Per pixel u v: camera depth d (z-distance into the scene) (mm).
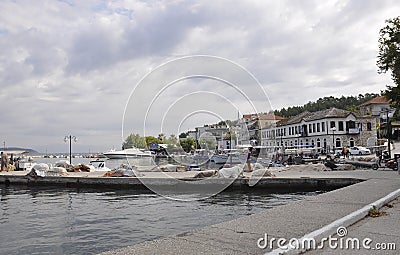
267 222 7652
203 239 6359
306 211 8875
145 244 6070
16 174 29422
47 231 11703
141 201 18156
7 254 9266
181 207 16062
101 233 11336
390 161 26938
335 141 69812
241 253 5574
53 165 33969
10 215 14766
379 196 11344
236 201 17781
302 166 28297
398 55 21641
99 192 22516
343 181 20219
